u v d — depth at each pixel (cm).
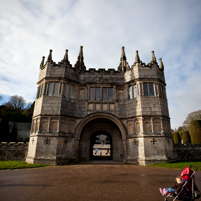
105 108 2070
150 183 852
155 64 2089
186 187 511
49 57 2091
